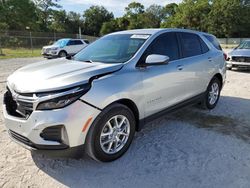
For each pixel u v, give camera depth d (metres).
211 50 5.69
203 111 5.69
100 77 3.35
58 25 69.25
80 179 3.18
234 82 9.08
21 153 3.75
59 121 2.98
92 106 3.16
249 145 4.05
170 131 4.57
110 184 3.09
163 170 3.36
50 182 3.12
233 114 5.51
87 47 4.79
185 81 4.70
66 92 3.01
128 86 3.55
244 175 3.25
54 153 3.10
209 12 63.41
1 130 4.52
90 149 3.31
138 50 3.96
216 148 3.94
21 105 3.17
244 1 60.16
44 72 3.48
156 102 4.09
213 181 3.13
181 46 4.80
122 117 3.58
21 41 28.69
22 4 48.50
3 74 10.88
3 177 3.18
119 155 3.62
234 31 60.47
